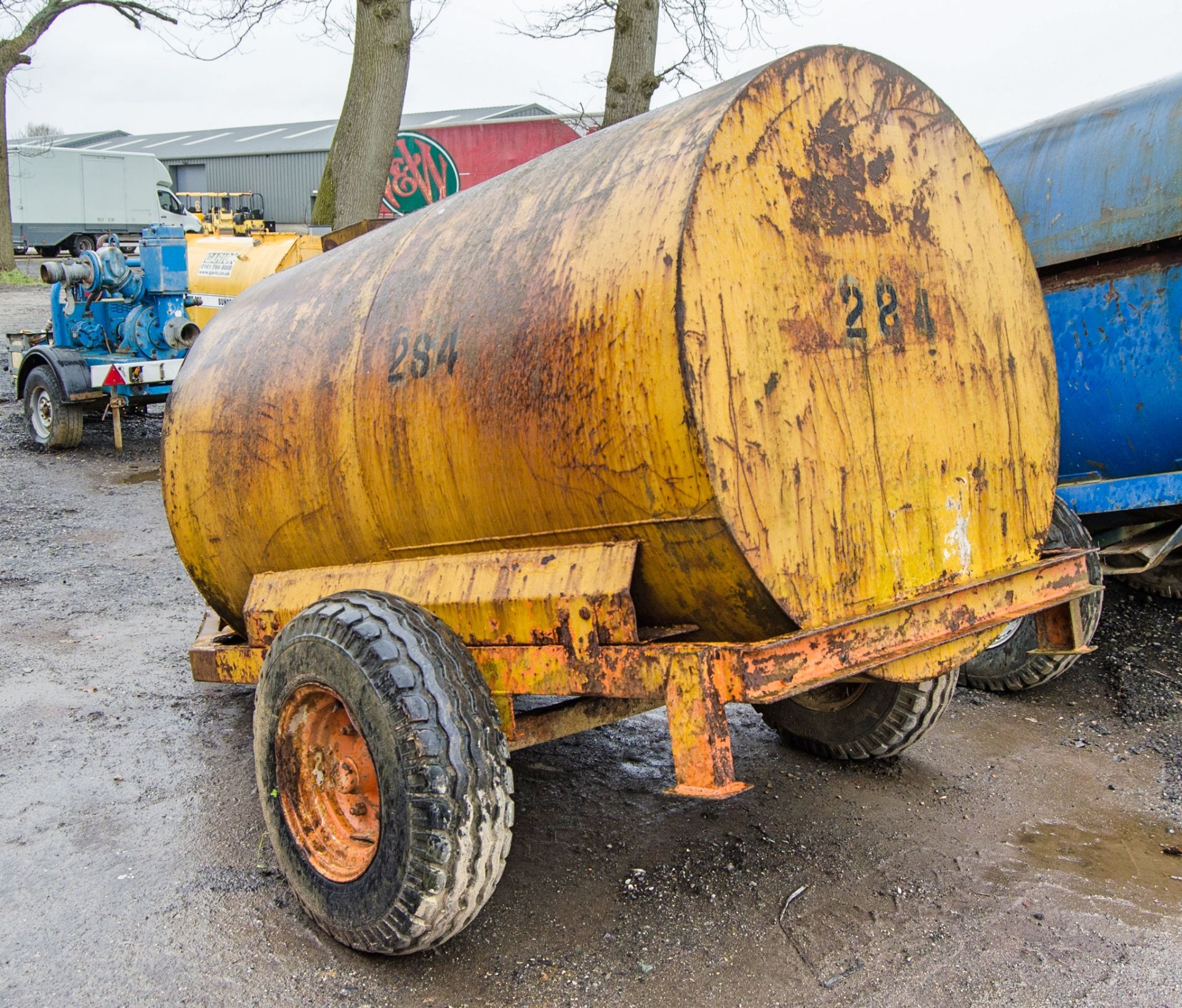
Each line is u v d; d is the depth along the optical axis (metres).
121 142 49.66
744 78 2.85
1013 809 4.09
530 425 2.96
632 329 2.66
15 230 31.98
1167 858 3.70
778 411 2.77
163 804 4.20
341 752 3.26
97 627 6.62
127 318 12.07
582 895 3.46
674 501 2.68
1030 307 3.65
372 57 12.84
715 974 3.02
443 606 3.27
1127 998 2.89
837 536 2.92
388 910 2.84
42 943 3.21
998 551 3.50
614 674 2.81
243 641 4.75
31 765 4.56
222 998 2.94
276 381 3.95
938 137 3.33
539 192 3.29
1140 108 5.46
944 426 3.29
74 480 10.93
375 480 3.53
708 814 4.06
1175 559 6.38
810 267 2.88
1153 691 5.29
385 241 3.99
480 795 2.79
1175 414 5.39
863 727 4.31
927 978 2.99
